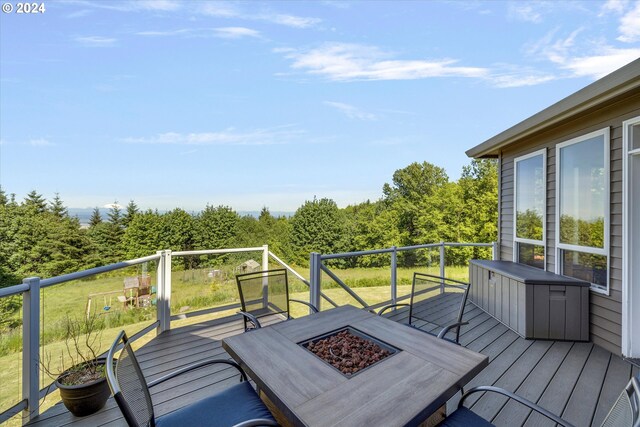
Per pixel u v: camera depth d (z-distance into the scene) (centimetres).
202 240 1930
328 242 1928
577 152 385
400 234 1873
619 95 297
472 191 1647
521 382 268
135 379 143
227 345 190
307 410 129
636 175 317
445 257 618
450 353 177
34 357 222
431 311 466
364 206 2291
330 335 205
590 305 356
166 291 380
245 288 290
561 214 408
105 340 291
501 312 414
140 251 1894
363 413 127
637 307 314
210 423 154
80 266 1892
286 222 2133
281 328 217
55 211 2672
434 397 137
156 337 362
